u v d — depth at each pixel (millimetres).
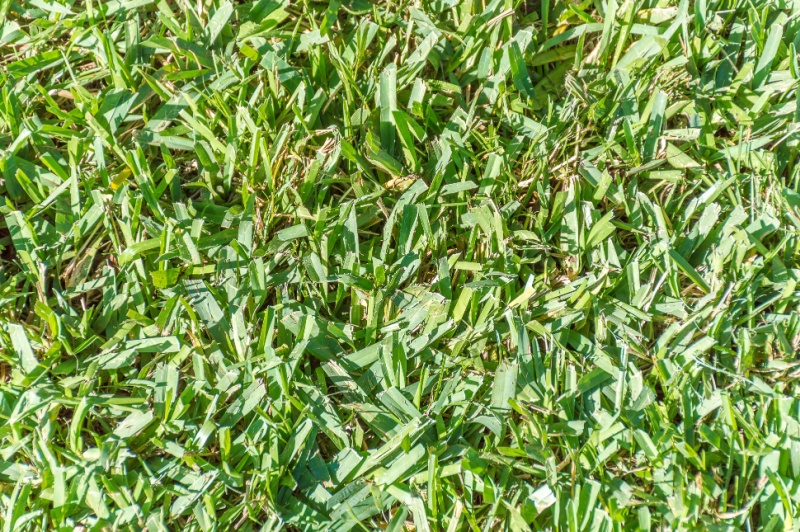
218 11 938
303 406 892
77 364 898
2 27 938
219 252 913
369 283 909
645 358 907
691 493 888
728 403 894
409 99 937
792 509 888
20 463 888
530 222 926
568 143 934
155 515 879
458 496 891
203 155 919
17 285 915
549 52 950
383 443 900
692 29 953
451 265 915
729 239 921
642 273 924
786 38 958
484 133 936
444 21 951
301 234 912
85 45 938
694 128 936
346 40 946
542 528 888
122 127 933
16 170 921
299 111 917
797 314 916
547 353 904
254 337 905
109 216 912
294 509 885
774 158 934
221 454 889
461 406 899
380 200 916
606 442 896
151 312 911
